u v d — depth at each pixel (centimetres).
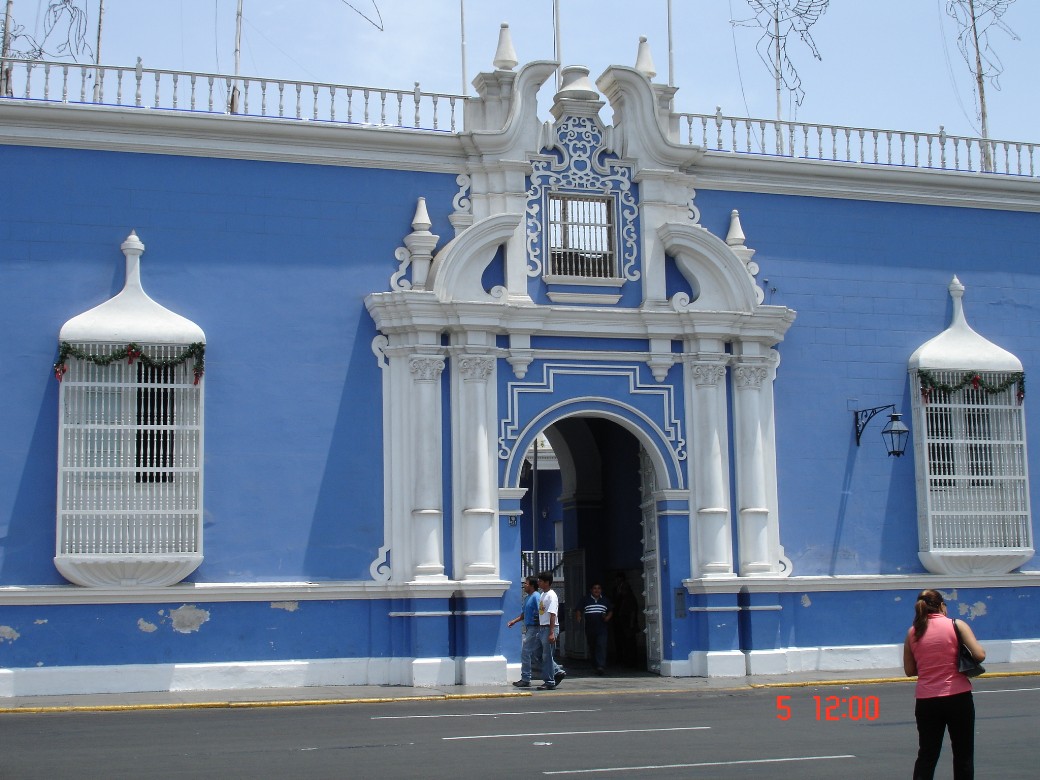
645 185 2156
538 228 2108
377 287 2031
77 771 1123
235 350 1958
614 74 2153
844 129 2292
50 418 1867
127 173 1941
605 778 1077
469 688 1917
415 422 1995
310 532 1959
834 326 2239
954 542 2234
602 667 2172
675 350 2152
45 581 1839
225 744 1308
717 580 2070
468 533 1986
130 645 1858
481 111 2112
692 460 2125
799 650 2131
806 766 1141
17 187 1895
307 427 1977
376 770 1123
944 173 2309
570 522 2634
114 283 1912
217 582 1905
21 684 1805
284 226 2002
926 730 976
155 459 1875
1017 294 2358
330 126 2011
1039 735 1350
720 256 2138
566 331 2089
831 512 2194
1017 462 2272
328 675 1933
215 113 1969
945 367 2244
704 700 1780
